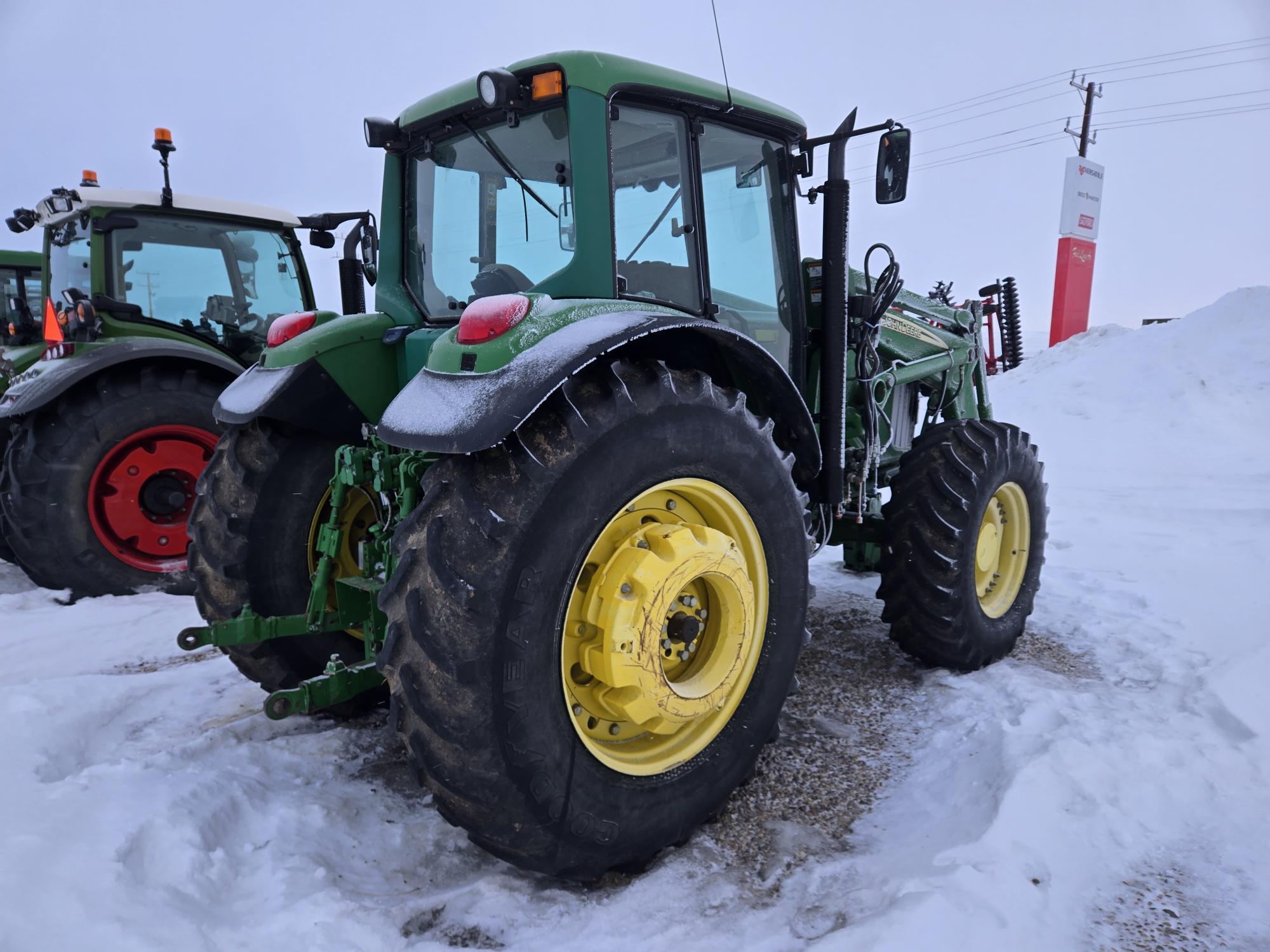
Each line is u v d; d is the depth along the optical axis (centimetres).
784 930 162
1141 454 808
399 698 163
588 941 161
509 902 172
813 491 281
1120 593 388
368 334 255
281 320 270
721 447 195
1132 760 217
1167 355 1018
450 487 166
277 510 250
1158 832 193
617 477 175
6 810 176
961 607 286
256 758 229
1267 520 563
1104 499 650
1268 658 284
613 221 211
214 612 249
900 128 251
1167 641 321
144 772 206
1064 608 370
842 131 257
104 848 167
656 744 195
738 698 208
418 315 257
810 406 307
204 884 168
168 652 349
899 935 149
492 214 236
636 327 178
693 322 189
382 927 160
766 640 213
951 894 161
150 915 151
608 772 181
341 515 258
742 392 217
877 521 319
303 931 156
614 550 185
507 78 200
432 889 181
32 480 415
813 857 189
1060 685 287
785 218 279
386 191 261
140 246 472
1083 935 160
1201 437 830
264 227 517
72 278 488
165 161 469
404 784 224
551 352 169
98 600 424
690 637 195
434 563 159
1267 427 838
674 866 187
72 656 344
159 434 446
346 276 316
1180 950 157
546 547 164
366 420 257
